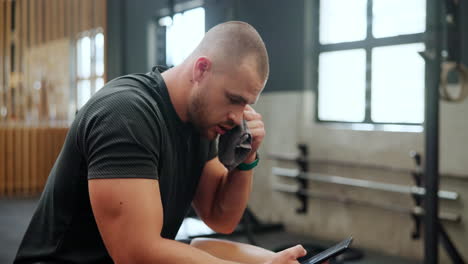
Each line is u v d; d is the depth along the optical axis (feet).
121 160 3.24
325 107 15.44
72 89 22.47
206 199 4.76
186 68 3.85
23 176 22.20
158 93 3.84
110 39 22.61
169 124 3.82
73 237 3.77
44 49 22.15
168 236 4.28
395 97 13.43
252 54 3.58
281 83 16.49
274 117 16.75
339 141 14.61
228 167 3.94
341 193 14.56
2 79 21.74
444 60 8.38
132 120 3.36
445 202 12.11
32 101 22.17
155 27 21.89
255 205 17.51
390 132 13.21
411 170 12.38
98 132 3.33
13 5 21.79
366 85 14.16
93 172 3.28
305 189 15.65
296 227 15.96
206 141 4.37
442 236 9.24
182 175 4.10
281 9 16.35
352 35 14.52
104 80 22.39
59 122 22.56
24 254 3.90
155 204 3.27
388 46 13.53
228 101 3.65
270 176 16.89
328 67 15.30
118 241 3.21
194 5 19.25
